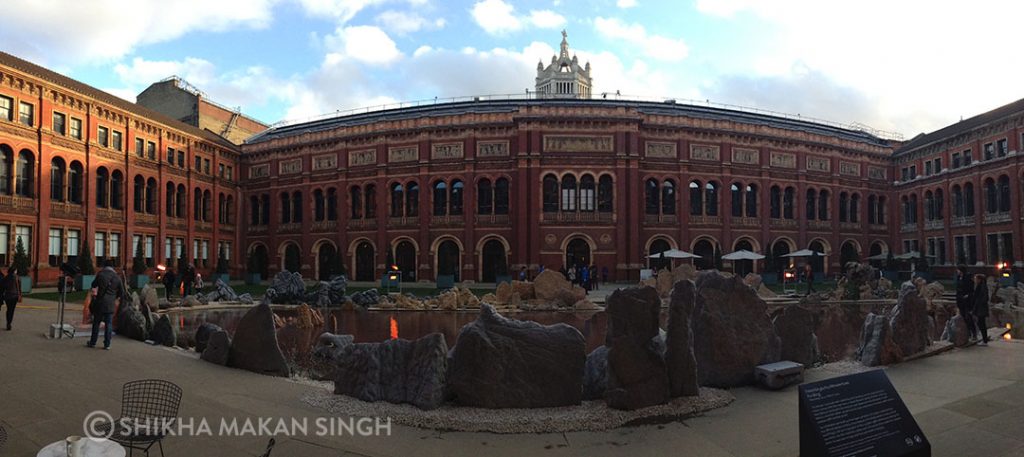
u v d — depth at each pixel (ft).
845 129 201.05
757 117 188.03
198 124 204.64
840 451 16.16
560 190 155.33
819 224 175.94
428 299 102.53
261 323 37.83
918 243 181.68
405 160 165.27
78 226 137.08
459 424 25.07
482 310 29.76
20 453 21.06
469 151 159.53
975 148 160.25
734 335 33.50
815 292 114.52
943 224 171.53
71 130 136.77
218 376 35.12
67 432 23.35
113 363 37.42
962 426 25.09
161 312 85.15
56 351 40.75
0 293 51.47
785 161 173.06
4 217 119.65
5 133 120.16
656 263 160.04
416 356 28.99
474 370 28.02
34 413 25.68
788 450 22.29
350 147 171.94
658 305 28.89
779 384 32.48
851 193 184.34
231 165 188.96
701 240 163.32
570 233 153.48
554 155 154.81
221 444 22.35
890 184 191.83
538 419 25.48
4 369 34.09
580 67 441.68
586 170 154.81
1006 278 126.00
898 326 42.27
